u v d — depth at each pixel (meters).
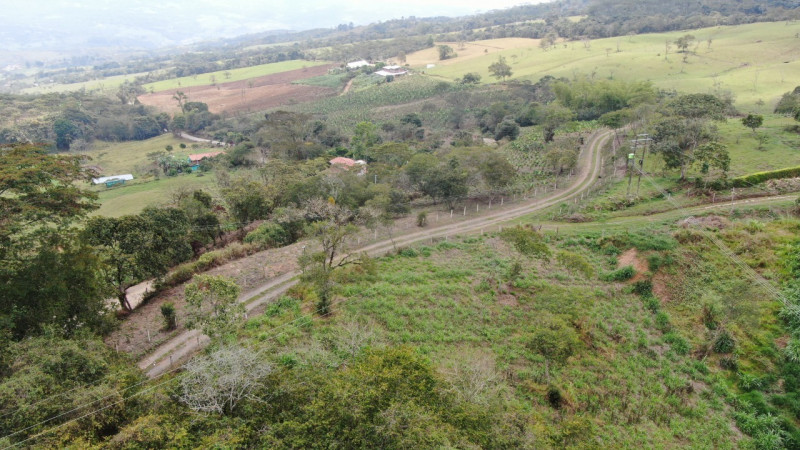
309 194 65.25
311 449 21.25
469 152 76.12
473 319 40.03
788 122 91.62
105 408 23.09
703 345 38.19
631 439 30.36
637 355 37.47
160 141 173.25
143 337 37.16
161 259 44.81
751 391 34.59
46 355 24.86
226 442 21.27
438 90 177.88
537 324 38.69
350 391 23.02
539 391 32.69
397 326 37.84
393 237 58.78
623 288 44.91
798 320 38.31
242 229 63.69
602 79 150.75
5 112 172.00
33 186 34.66
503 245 54.44
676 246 48.69
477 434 23.27
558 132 110.94
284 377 25.81
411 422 21.58
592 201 66.06
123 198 102.25
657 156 76.50
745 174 67.12
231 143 156.62
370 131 123.25
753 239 48.31
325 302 38.75
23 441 20.52
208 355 28.20
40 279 32.16
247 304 41.44
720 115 85.88
